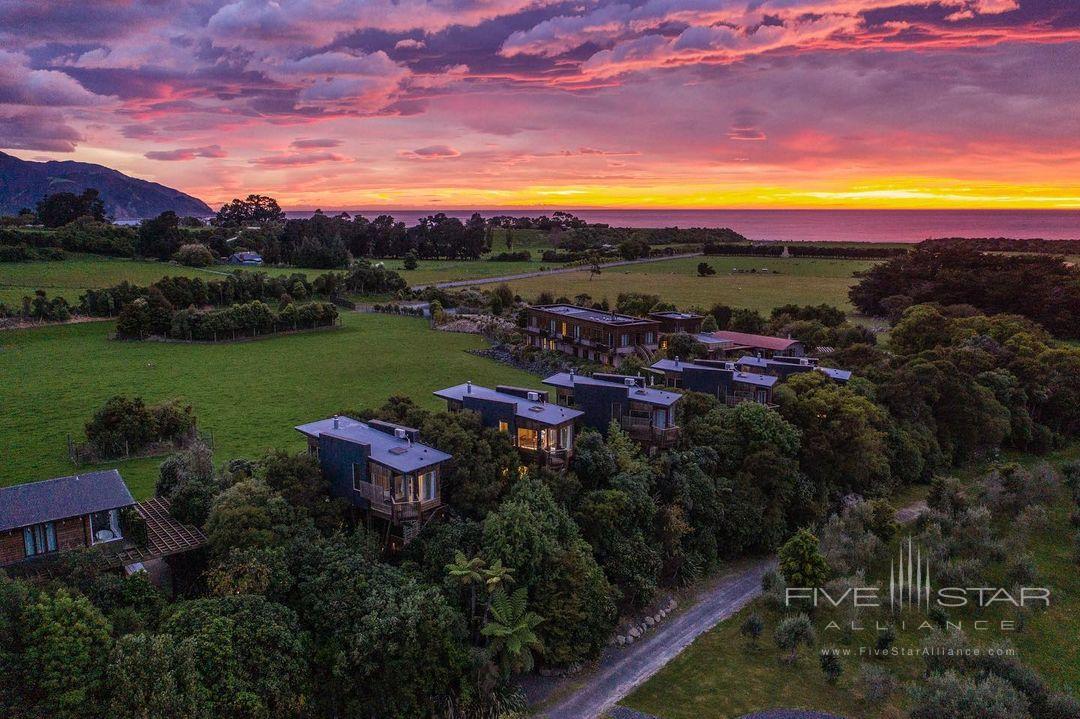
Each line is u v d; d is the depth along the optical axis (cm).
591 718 3067
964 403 6631
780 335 10369
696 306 13850
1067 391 7488
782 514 4928
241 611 2727
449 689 3038
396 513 3509
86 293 11712
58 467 5053
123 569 3031
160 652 2405
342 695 2841
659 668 3478
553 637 3375
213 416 6544
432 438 3997
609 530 3938
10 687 2194
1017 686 3212
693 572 4356
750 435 5056
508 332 11069
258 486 3447
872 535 4612
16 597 2347
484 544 3466
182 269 16938
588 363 9100
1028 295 11788
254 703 2503
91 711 2270
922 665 3534
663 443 4816
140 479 4800
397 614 2886
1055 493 5669
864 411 5506
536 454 4281
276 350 10194
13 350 9581
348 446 3703
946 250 14188
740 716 3109
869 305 13975
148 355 9562
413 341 11062
